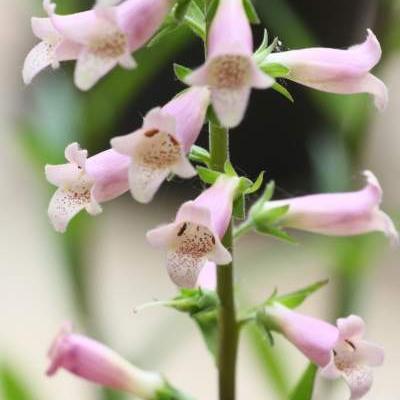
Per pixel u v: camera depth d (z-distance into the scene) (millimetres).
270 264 1015
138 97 1424
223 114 775
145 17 803
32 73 821
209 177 831
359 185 971
